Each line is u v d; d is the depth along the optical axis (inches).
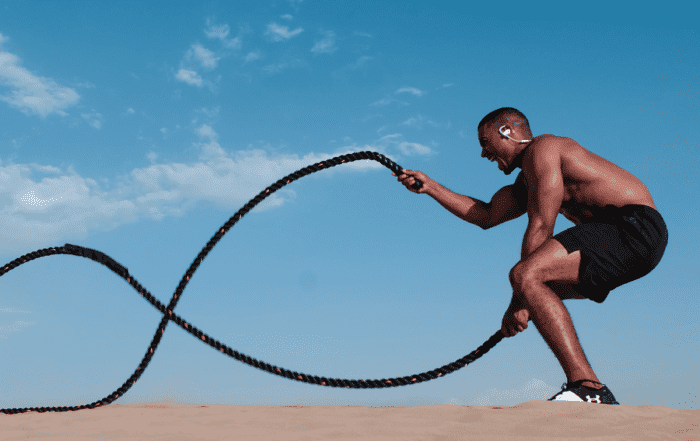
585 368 133.3
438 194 193.2
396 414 122.7
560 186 154.5
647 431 97.2
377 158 196.1
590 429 99.3
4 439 104.1
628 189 155.2
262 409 144.9
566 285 150.6
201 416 131.2
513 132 174.6
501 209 187.8
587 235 146.2
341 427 105.4
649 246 149.4
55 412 165.5
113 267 193.0
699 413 115.6
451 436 94.3
